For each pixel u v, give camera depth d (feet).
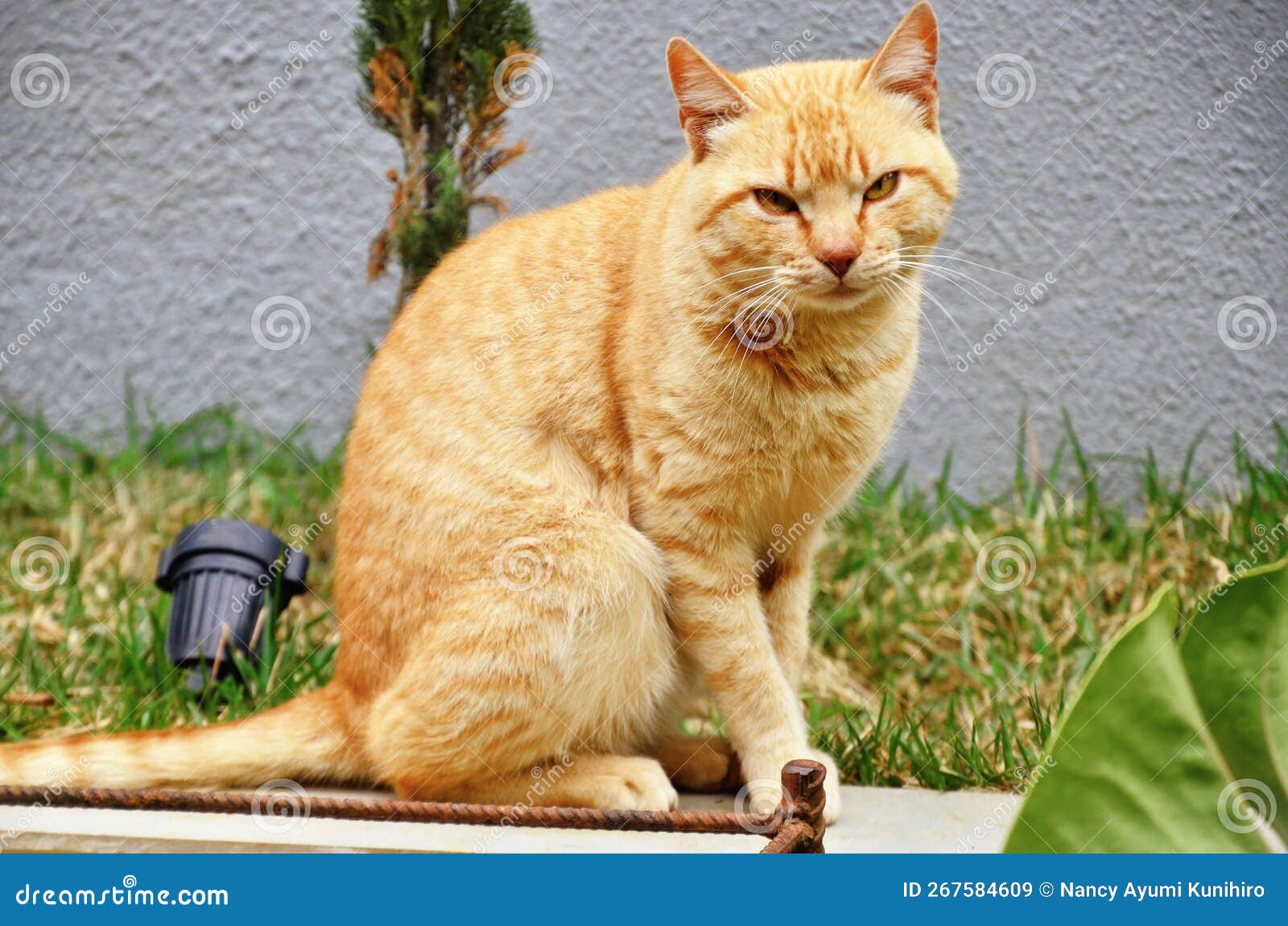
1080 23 13.78
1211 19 13.80
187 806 5.91
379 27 11.12
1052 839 3.09
